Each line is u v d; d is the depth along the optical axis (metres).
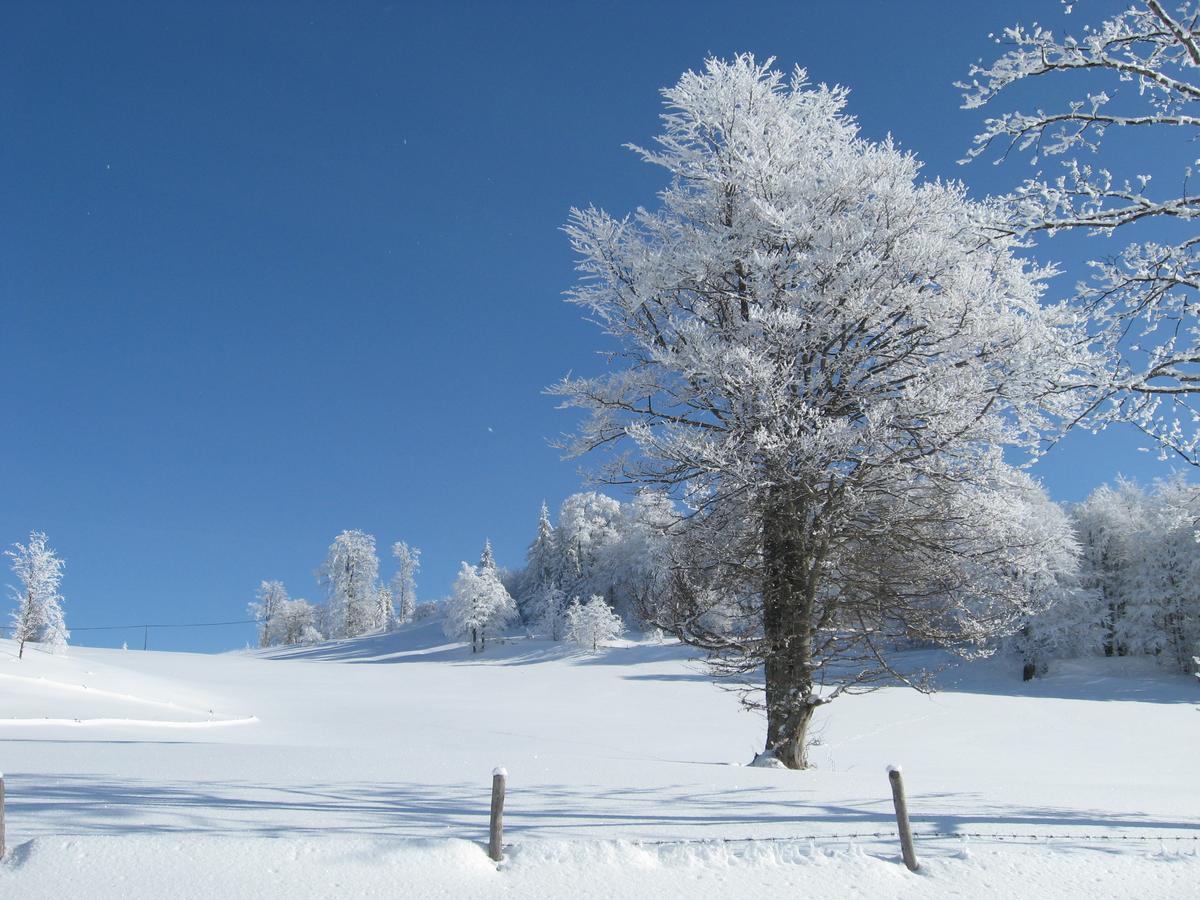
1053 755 25.81
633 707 42.88
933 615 12.98
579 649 77.06
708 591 13.91
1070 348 9.77
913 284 12.34
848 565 13.02
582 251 13.63
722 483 12.06
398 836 6.56
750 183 12.96
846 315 11.96
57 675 41.47
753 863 6.48
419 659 86.38
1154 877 6.52
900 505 12.53
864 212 13.07
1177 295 9.60
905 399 11.43
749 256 12.98
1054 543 13.04
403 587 136.25
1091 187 9.41
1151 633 52.97
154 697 42.09
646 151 14.23
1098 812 9.22
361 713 41.75
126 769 11.37
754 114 13.86
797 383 12.14
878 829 7.57
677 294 13.52
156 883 5.68
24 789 9.15
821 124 14.29
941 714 35.22
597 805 8.58
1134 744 28.17
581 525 94.25
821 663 12.88
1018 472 12.36
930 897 6.11
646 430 11.70
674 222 14.21
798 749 12.57
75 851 6.00
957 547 12.53
